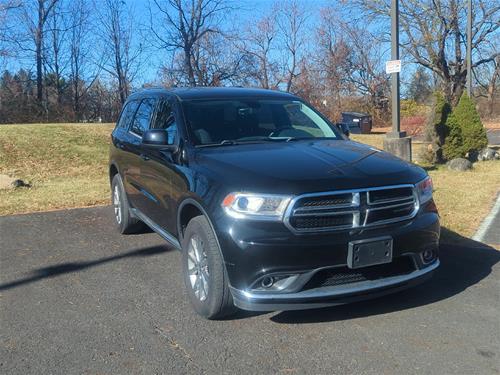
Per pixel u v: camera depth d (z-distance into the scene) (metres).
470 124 14.03
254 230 3.75
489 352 3.71
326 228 3.78
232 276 3.84
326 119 5.80
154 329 4.15
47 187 10.81
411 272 4.17
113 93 38.88
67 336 4.05
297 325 4.16
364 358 3.64
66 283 5.23
